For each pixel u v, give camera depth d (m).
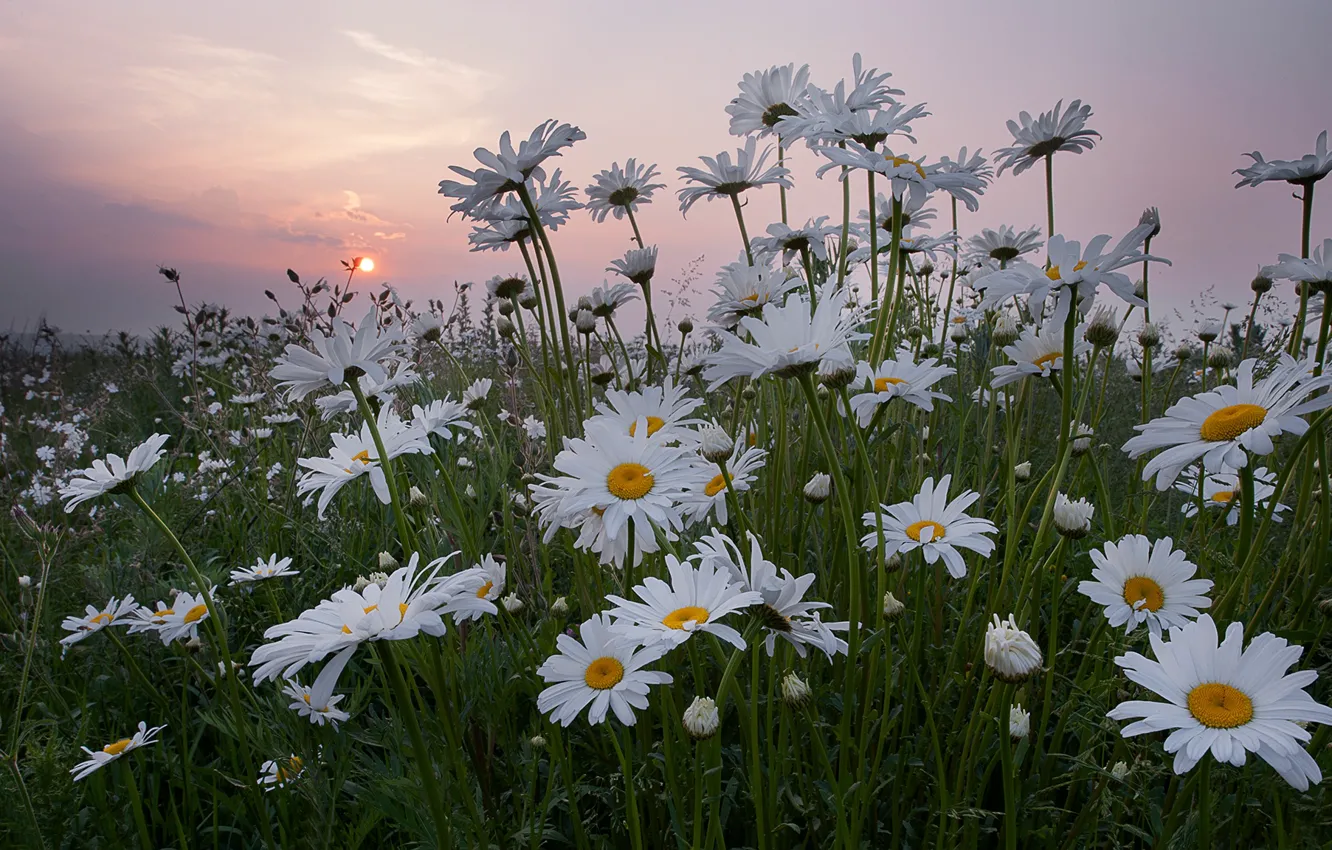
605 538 0.37
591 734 0.39
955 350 0.73
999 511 0.52
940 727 0.36
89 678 0.50
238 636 0.54
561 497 0.36
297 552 0.62
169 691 0.50
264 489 0.71
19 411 1.35
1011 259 0.67
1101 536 0.43
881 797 0.36
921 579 0.34
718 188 0.57
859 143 0.44
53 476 0.85
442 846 0.26
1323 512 0.34
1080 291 0.31
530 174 0.49
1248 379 0.32
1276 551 0.45
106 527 0.73
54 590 0.59
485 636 0.41
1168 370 0.73
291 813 0.39
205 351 1.30
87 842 0.38
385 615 0.25
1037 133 0.56
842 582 0.42
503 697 0.36
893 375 0.39
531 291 0.62
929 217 0.63
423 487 0.58
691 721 0.25
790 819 0.34
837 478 0.29
